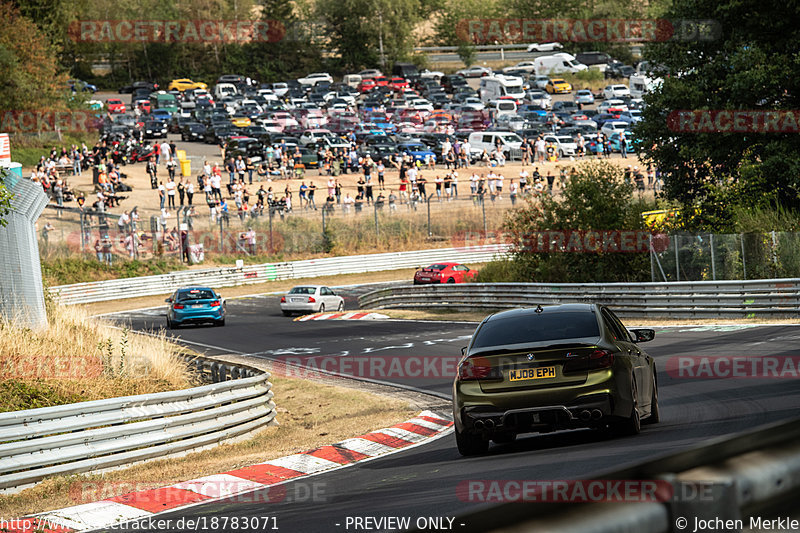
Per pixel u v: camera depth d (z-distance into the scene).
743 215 62.78
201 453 27.11
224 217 116.50
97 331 48.56
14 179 47.78
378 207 125.88
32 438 23.03
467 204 127.94
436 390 37.38
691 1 66.19
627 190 71.19
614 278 70.06
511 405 19.48
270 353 54.78
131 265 107.81
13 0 195.75
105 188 121.62
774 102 64.31
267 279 114.56
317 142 153.88
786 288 49.75
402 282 110.75
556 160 154.75
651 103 68.31
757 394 26.05
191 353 44.62
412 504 15.30
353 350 53.38
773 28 63.53
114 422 24.69
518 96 198.38
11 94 155.50
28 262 45.97
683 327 50.09
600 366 19.50
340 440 27.45
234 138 149.25
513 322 21.16
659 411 25.34
